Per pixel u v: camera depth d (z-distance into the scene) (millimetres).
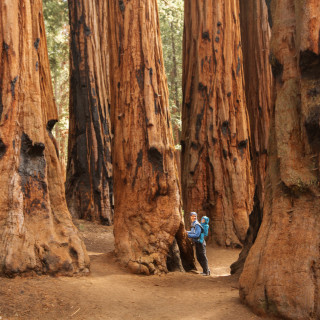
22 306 4199
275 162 4844
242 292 4520
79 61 14633
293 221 4273
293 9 4898
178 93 28562
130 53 8031
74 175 14266
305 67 4523
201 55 12711
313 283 3783
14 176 5730
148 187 7570
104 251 10141
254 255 4543
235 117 12555
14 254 5172
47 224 5859
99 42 15094
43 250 5520
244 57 15266
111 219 14039
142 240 7277
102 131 14469
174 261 7457
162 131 7871
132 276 6555
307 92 4484
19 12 6246
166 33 26922
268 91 14453
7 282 4801
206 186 12195
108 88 15359
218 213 11844
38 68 6395
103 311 4383
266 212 4766
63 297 4660
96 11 15086
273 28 5102
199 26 12852
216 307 4504
